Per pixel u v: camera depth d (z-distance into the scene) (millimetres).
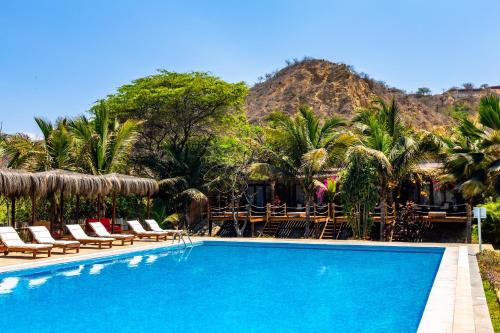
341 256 16594
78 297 9945
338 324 7793
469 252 14805
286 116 23719
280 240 19938
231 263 15078
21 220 24672
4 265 12391
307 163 21922
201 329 7512
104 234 18172
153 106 30156
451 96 135875
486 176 18141
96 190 19297
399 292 10438
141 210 28016
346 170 22734
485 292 8742
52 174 17516
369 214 22469
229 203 30156
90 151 24062
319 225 25828
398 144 21906
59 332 7344
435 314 7227
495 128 17547
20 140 23703
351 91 115062
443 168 21047
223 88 29812
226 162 28297
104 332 7336
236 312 8641
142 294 10266
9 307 9039
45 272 12914
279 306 9109
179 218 27969
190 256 16781
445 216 22391
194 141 31625
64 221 24719
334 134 23422
